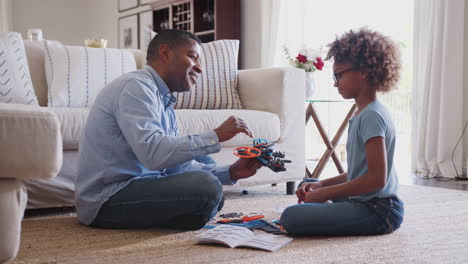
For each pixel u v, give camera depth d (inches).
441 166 153.7
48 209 93.7
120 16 328.8
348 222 69.1
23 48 104.8
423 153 160.4
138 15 302.8
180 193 70.2
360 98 70.9
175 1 242.8
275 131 111.2
